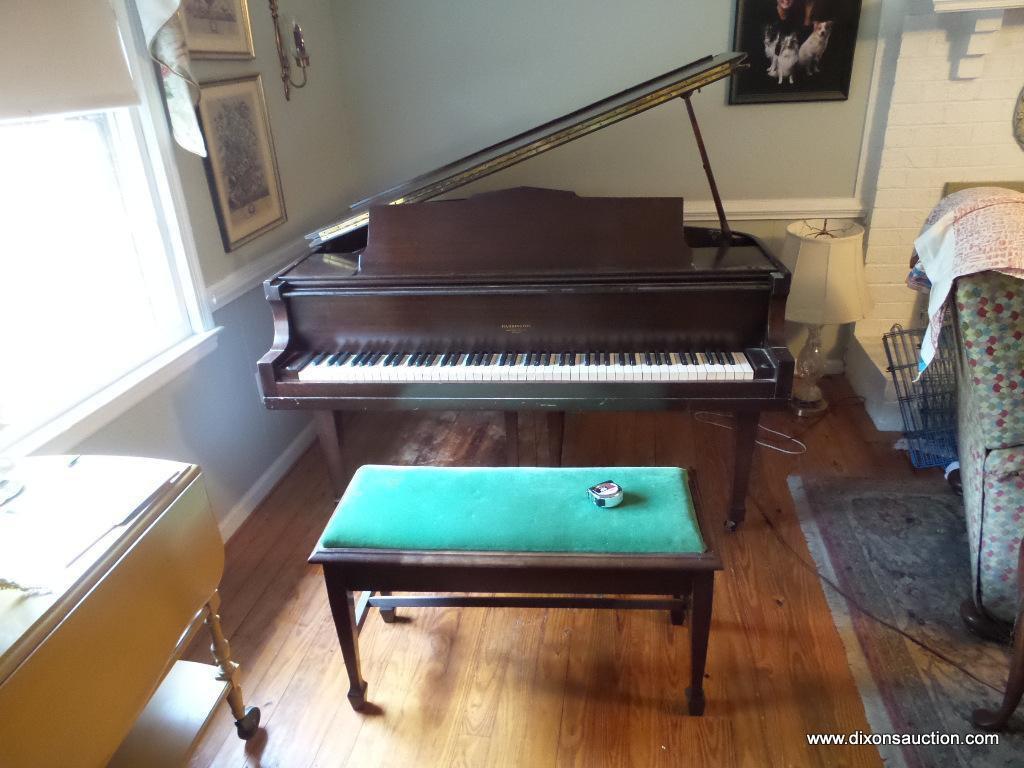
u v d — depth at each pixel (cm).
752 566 218
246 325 255
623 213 210
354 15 308
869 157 301
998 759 156
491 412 326
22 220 173
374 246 219
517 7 298
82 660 114
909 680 176
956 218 169
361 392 211
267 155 261
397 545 149
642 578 147
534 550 145
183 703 156
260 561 232
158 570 133
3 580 113
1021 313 156
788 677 179
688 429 302
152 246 209
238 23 239
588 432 303
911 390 275
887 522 234
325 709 177
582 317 211
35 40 135
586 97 311
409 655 192
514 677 183
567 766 160
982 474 172
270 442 277
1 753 99
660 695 176
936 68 270
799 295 282
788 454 277
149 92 196
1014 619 179
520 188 221
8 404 166
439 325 216
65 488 138
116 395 187
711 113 304
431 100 321
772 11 282
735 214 319
